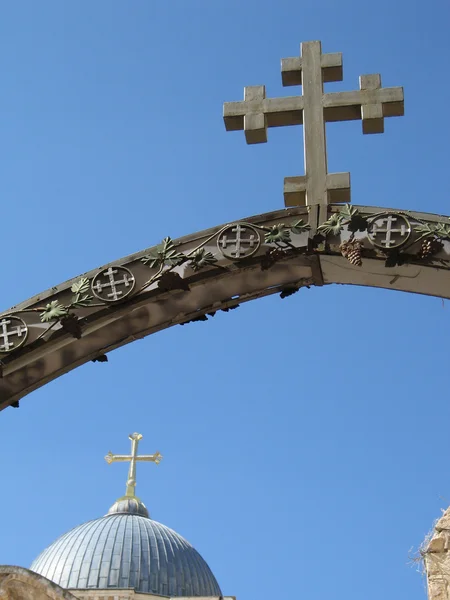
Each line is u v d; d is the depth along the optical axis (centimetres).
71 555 4897
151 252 1205
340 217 1196
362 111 1312
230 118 1346
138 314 1201
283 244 1197
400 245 1173
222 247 1198
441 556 1695
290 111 1332
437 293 1209
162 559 4919
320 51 1361
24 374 1192
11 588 1522
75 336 1182
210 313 1221
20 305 1198
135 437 5512
